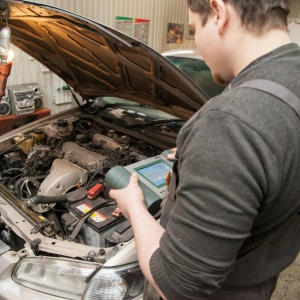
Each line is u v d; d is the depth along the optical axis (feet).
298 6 19.51
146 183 3.68
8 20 4.62
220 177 1.47
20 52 10.76
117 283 3.37
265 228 1.85
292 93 1.57
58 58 6.19
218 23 1.78
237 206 1.46
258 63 1.70
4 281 3.59
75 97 7.72
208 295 1.65
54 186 4.87
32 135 6.49
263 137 1.45
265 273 2.25
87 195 4.47
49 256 3.67
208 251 1.52
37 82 11.69
